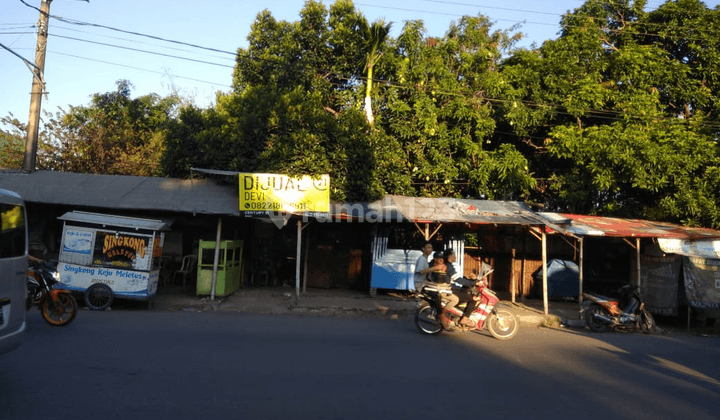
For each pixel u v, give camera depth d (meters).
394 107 16.14
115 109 25.42
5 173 14.38
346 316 12.41
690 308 13.60
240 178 12.91
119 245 11.61
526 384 6.39
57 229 14.64
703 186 14.68
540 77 17.22
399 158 15.53
